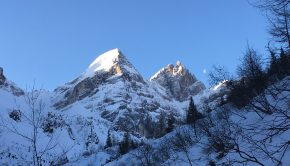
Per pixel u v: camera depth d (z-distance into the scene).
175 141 38.84
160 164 35.34
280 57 8.33
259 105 21.56
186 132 39.28
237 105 24.53
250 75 20.56
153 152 40.00
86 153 67.31
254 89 19.95
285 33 7.20
